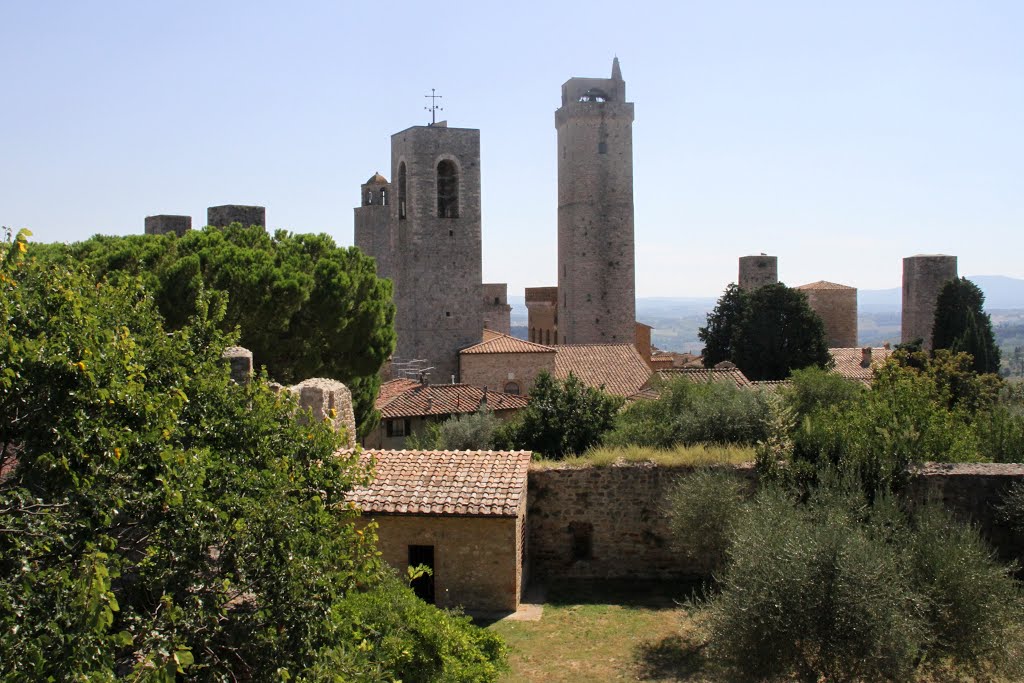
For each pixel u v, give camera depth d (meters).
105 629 8.95
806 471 22.12
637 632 19.97
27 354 9.46
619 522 24.45
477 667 14.37
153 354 12.76
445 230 77.31
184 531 9.94
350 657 11.02
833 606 14.03
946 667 15.07
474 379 61.75
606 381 60.59
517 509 21.06
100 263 31.77
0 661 7.49
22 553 8.37
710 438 33.16
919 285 98.44
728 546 20.36
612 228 97.06
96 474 9.45
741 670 14.77
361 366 39.19
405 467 22.75
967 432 26.80
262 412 12.88
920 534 16.25
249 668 10.28
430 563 21.36
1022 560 21.56
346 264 39.69
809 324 72.56
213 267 33.47
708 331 82.44
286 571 10.46
